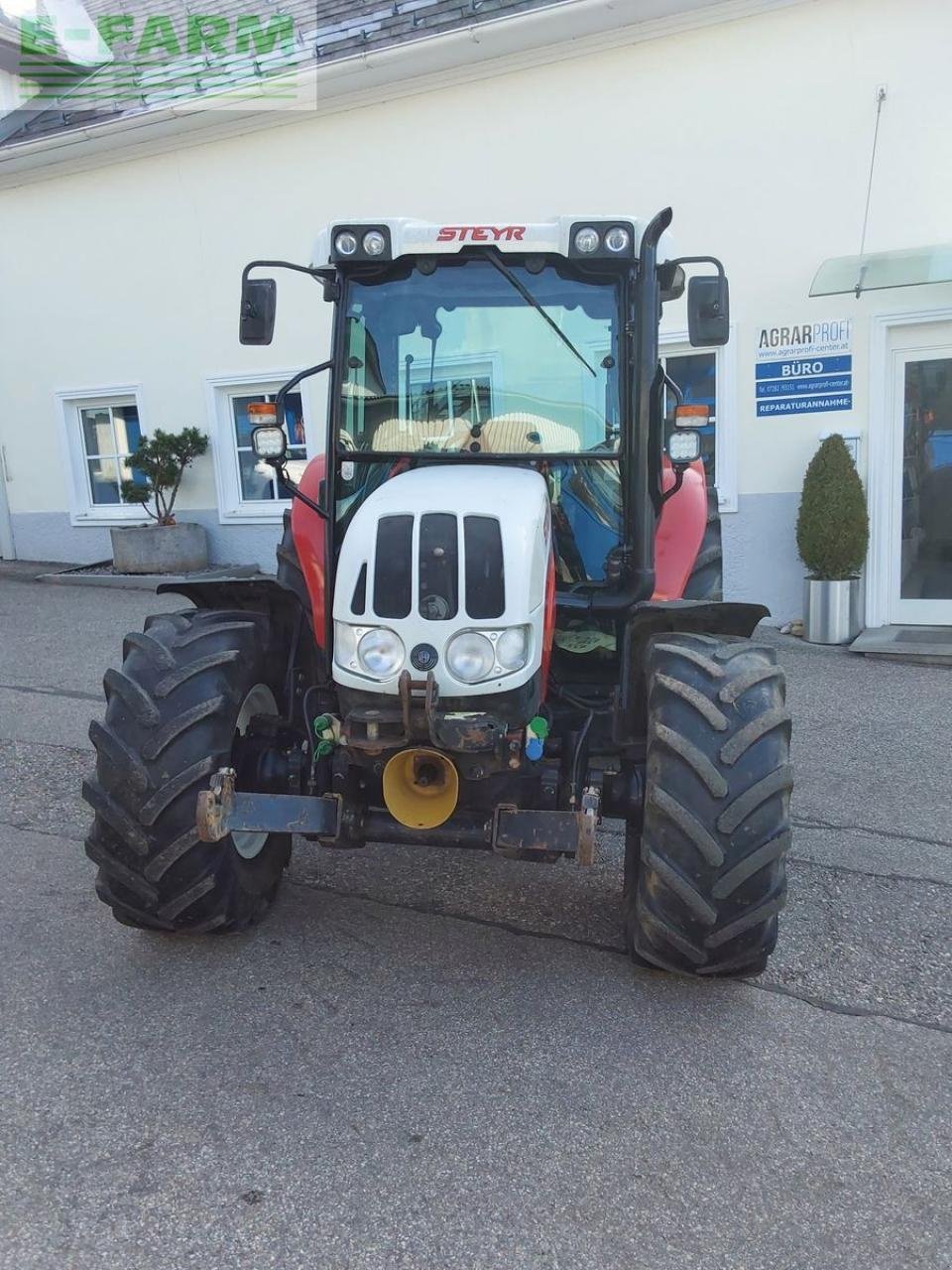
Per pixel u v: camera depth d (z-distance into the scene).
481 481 3.10
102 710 6.12
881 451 8.02
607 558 3.59
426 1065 2.74
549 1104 2.59
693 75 8.09
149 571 10.30
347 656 2.89
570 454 3.48
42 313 11.05
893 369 8.00
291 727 3.56
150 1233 2.16
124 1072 2.69
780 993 3.14
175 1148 2.41
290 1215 2.21
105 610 9.02
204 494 10.64
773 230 8.07
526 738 2.97
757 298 8.18
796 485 8.28
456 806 3.01
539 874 4.02
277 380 10.12
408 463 3.50
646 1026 2.95
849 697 6.60
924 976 3.26
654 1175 2.35
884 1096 2.64
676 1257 2.11
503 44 8.44
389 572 2.83
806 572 8.33
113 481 11.39
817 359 8.06
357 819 3.04
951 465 8.01
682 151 8.24
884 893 3.88
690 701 2.89
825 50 7.70
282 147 9.62
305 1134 2.46
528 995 3.11
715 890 2.81
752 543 8.48
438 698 2.81
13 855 4.07
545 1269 2.08
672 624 3.30
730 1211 2.24
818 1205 2.26
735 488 8.44
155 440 10.16
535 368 3.50
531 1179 2.33
